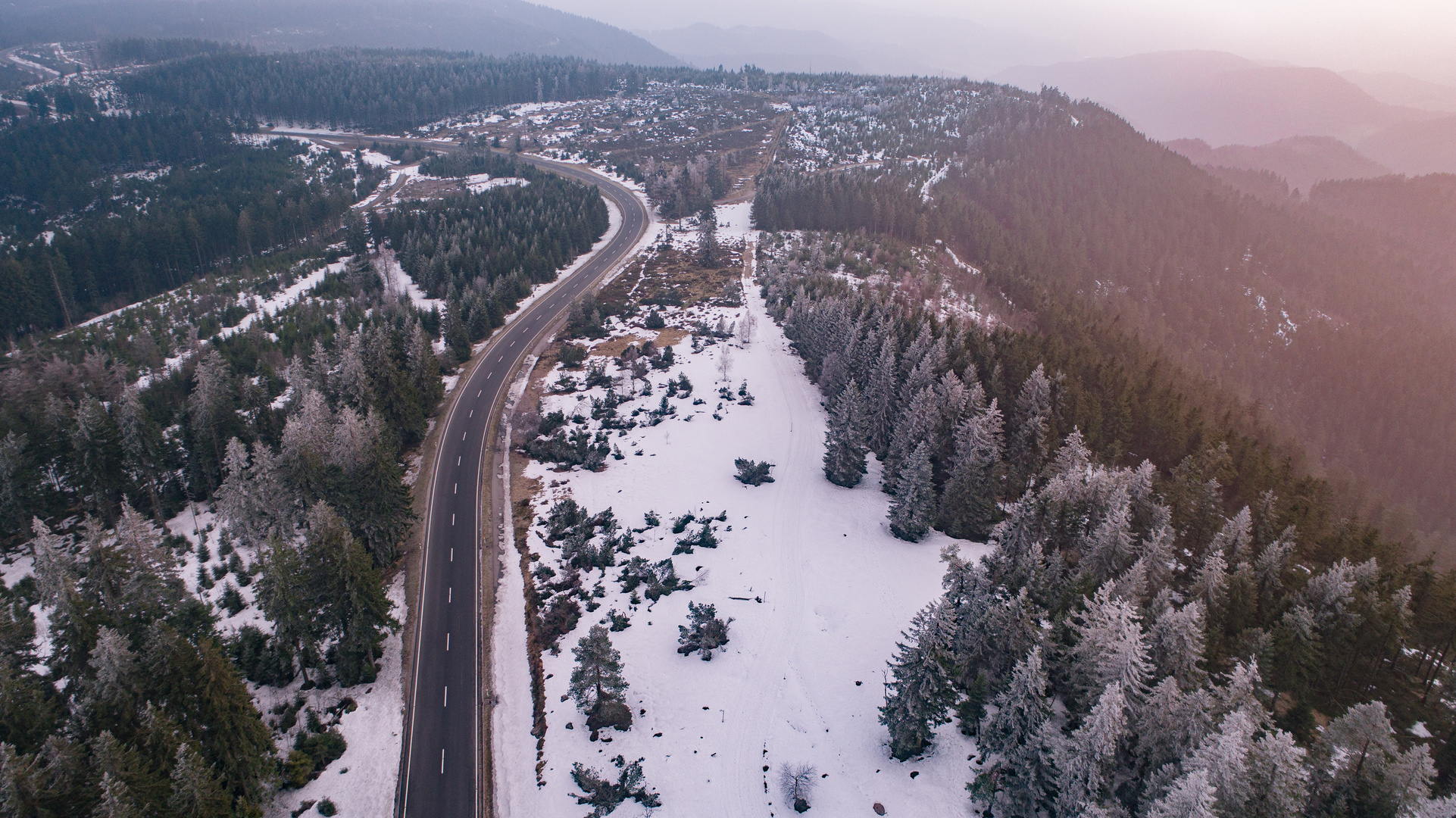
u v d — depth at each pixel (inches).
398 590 2546.8
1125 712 1556.3
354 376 3211.1
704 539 2743.6
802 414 3846.0
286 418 3265.3
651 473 3275.1
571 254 6510.8
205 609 2089.1
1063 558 2311.8
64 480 3024.1
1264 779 1334.9
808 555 2667.3
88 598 1924.2
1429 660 2128.4
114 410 3299.7
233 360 4094.5
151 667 1619.1
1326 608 2042.3
